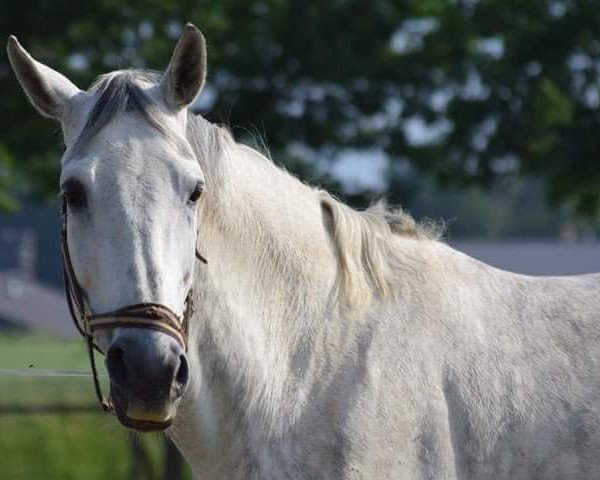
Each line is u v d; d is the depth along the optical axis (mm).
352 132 21422
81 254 6918
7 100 20203
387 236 8102
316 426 7523
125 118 7062
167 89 7266
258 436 7582
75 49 20609
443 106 21625
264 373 7633
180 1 20578
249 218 7707
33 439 22656
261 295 7723
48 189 22781
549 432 7805
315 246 7895
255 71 20031
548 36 20922
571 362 7992
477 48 21531
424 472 7594
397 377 7621
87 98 7316
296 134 20625
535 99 20562
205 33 20375
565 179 22469
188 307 7117
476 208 136250
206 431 7602
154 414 6680
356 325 7742
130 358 6660
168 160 6953
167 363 6695
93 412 20562
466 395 7734
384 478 7496
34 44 20469
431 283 8016
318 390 7586
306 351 7684
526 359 7938
